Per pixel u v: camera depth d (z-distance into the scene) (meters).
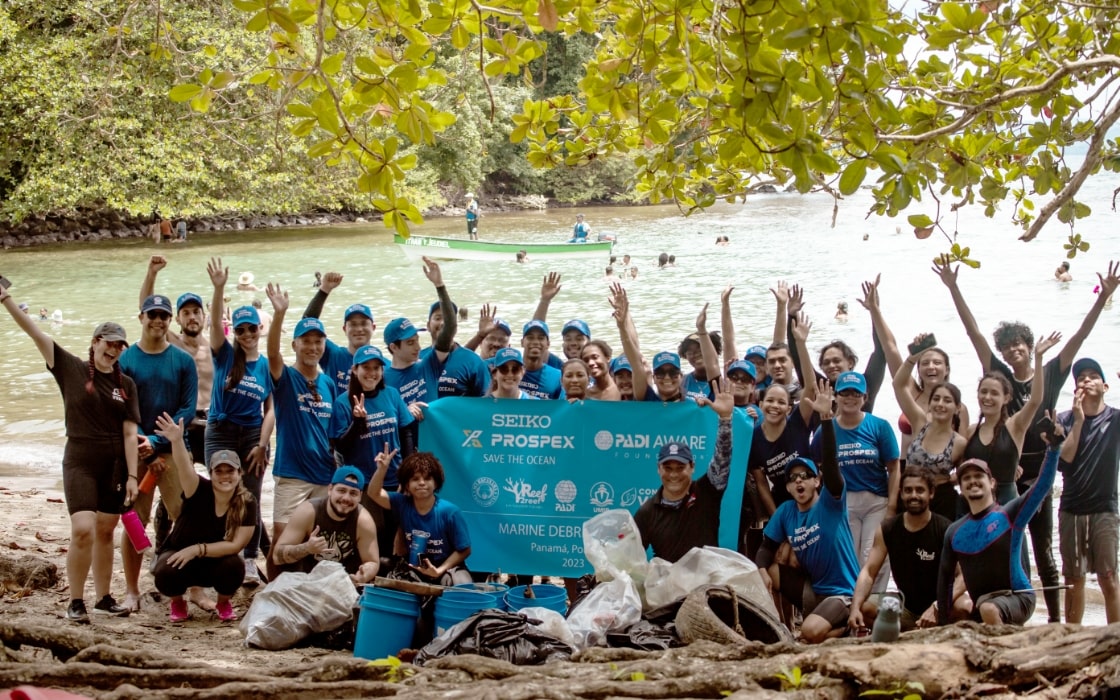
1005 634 5.28
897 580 7.65
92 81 38.34
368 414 8.73
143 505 8.77
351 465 8.74
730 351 10.26
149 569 9.63
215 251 42.31
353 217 59.75
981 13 6.27
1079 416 8.02
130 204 43.09
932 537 7.47
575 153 8.38
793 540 7.97
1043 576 8.40
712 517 7.91
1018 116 7.75
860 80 5.19
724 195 8.05
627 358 9.45
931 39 6.41
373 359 8.65
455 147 64.38
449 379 9.80
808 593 7.96
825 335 22.77
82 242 47.00
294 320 25.81
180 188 43.75
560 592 7.71
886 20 5.85
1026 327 8.88
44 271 36.06
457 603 7.15
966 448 8.10
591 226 54.84
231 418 9.27
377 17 6.48
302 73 6.33
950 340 21.66
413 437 9.04
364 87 6.15
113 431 8.03
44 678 5.16
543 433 8.91
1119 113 6.22
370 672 5.41
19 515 11.95
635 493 8.82
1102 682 4.40
